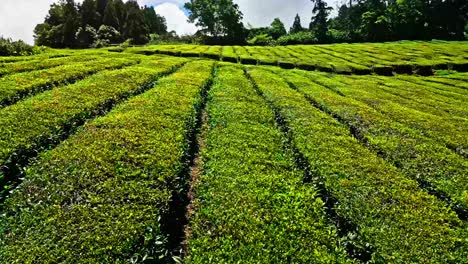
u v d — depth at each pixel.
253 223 11.11
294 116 22.06
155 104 20.61
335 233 11.16
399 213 12.16
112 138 15.35
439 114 28.19
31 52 43.22
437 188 14.32
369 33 104.75
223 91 27.45
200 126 20.25
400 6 107.88
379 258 9.97
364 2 130.12
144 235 10.07
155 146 15.18
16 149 14.05
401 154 17.44
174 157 14.52
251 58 55.06
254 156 16.11
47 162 13.27
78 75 27.22
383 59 60.94
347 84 39.81
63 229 9.90
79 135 15.71
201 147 17.62
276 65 54.19
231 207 11.88
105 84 24.22
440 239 10.91
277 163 15.83
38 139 15.19
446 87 42.53
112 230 9.98
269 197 12.73
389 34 103.62
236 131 18.91
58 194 11.39
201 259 9.53
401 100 32.19
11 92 21.05
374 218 11.77
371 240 10.65
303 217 11.77
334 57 62.78
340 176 14.44
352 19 125.44
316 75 44.19
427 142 19.61
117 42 106.75
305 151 16.69
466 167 16.47
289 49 73.81
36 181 12.12
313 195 13.18
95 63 33.00
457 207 13.20
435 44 83.81
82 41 103.31
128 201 11.33
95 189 11.76
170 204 11.89
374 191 13.45
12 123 16.06
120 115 18.25
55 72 27.00
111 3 118.06
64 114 17.92
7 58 35.56
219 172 14.28
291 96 27.84
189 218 11.82
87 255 9.11
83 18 114.88
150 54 55.78
